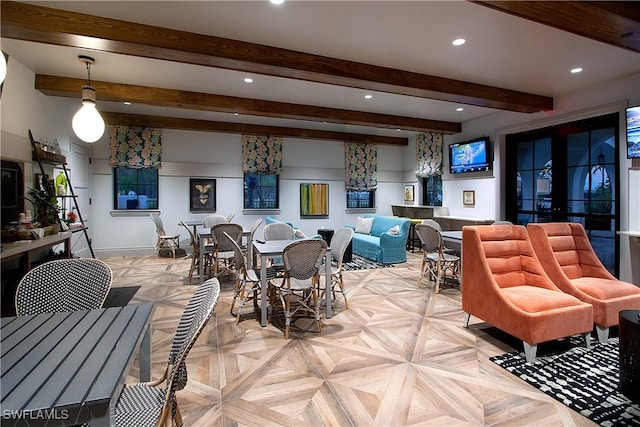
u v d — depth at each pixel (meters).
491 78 4.51
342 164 9.03
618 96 4.53
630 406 2.05
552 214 5.59
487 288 2.98
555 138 5.53
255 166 8.04
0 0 2.74
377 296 4.34
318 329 3.21
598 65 4.08
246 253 5.06
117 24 3.03
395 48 3.62
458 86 4.56
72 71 4.25
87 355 1.20
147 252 7.34
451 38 3.39
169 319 3.53
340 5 2.80
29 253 3.43
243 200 8.07
